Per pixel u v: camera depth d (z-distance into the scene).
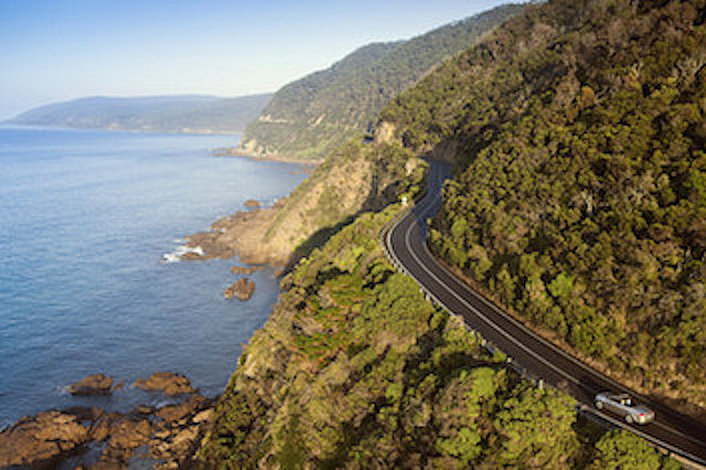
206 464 39.78
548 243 33.44
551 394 23.19
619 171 31.34
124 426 48.81
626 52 42.06
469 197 44.94
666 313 24.06
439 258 47.06
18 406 52.44
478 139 62.97
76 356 62.69
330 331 37.84
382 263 43.97
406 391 29.67
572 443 21.97
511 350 29.50
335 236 59.06
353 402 31.80
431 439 25.22
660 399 23.86
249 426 40.34
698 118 29.94
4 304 77.31
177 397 54.84
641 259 26.14
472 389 25.17
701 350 22.39
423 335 33.91
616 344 26.55
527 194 38.31
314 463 30.97
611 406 22.95
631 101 35.81
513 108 60.78
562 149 38.34
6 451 44.78
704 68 32.31
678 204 26.84
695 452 20.23
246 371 45.62
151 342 66.81
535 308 31.45
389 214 60.91
